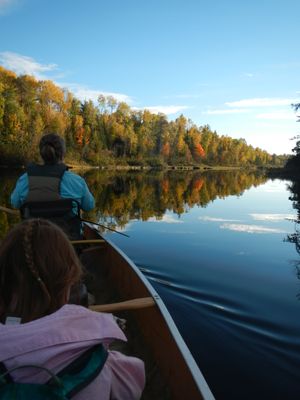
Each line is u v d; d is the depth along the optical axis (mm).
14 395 873
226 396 3021
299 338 3943
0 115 41406
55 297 1017
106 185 22938
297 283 5613
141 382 1231
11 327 944
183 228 9844
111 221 10680
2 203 12383
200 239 8547
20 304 996
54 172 2887
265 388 3133
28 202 2832
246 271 6191
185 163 85875
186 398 1864
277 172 55062
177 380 2014
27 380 900
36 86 54438
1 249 1052
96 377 966
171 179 33906
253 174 57344
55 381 886
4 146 39000
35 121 44438
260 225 10602
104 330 1018
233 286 5449
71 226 2953
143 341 2686
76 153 58375
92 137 62156
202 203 15906
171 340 2158
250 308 4688
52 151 2932
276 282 5652
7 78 51594
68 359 939
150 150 79375
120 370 1161
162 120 84125
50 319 962
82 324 997
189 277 5828
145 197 17047
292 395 3062
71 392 903
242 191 23844
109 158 65188
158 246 7789
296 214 13055
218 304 4801
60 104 57281
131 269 3279
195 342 3838
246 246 7949
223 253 7316
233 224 10648
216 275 5953
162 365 2285
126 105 77812
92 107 66625
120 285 3609
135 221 10820
